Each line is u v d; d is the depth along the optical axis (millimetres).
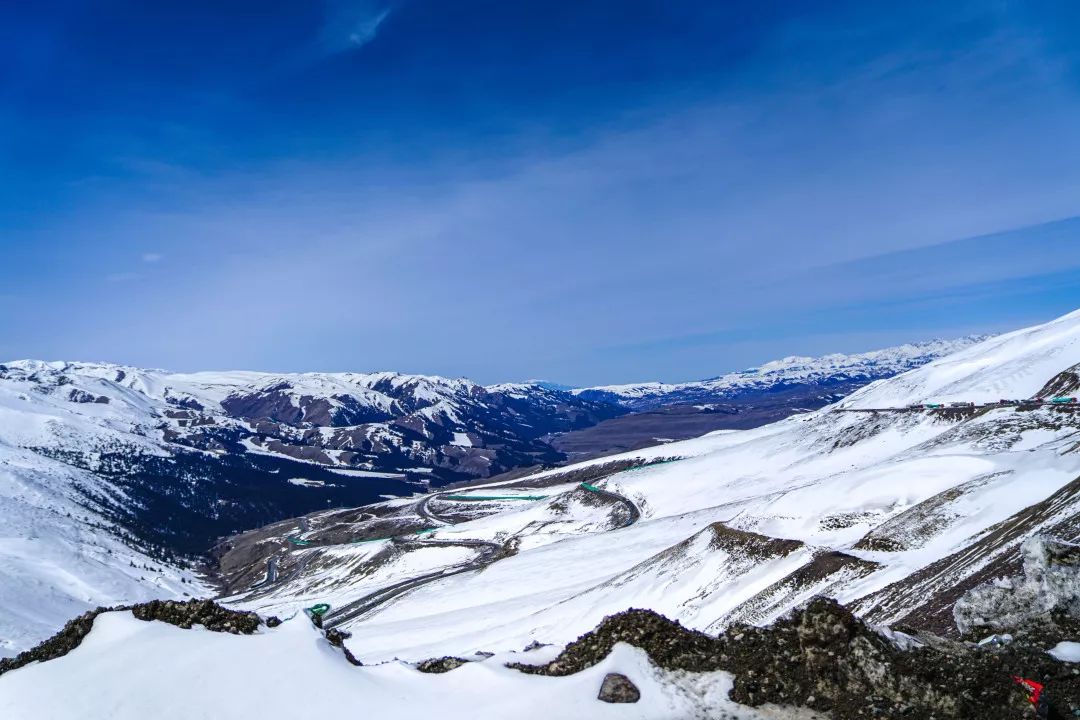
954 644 19234
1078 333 168625
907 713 16438
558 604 76188
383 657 69625
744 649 19719
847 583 49469
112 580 170875
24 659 21750
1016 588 23688
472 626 79938
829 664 18125
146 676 18734
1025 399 140875
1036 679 16922
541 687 18125
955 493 57438
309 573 194875
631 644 20141
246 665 19094
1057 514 35344
